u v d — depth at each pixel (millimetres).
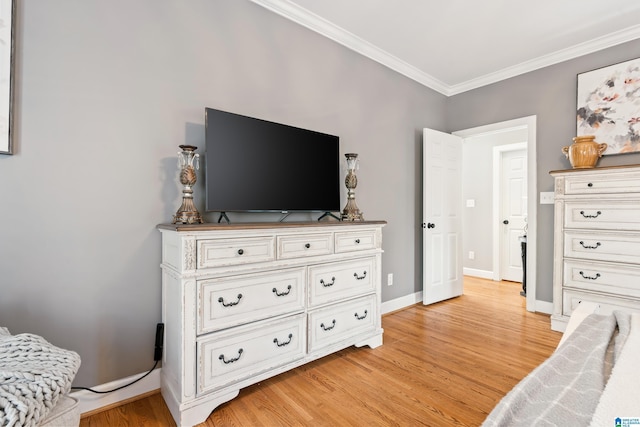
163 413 1601
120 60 1682
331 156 2473
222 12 2049
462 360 2154
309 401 1690
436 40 2820
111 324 1671
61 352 1034
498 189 4781
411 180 3445
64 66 1532
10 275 1424
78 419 986
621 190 2361
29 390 824
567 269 2623
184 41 1895
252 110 2193
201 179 1964
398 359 2170
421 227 3570
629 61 2688
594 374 667
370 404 1663
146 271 1774
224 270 1595
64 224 1543
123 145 1695
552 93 3119
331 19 2510
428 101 3660
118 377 1692
